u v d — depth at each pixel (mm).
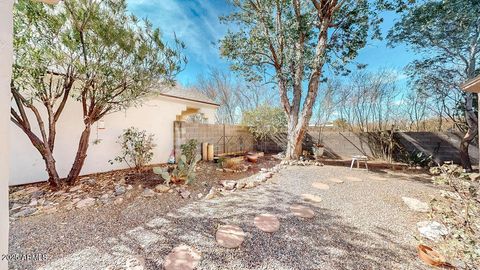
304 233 2852
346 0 6891
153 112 7086
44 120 4863
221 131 9039
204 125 8281
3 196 1045
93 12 3715
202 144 8062
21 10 3246
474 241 1992
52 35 3602
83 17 3678
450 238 2391
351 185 5098
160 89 5043
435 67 6785
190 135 7707
